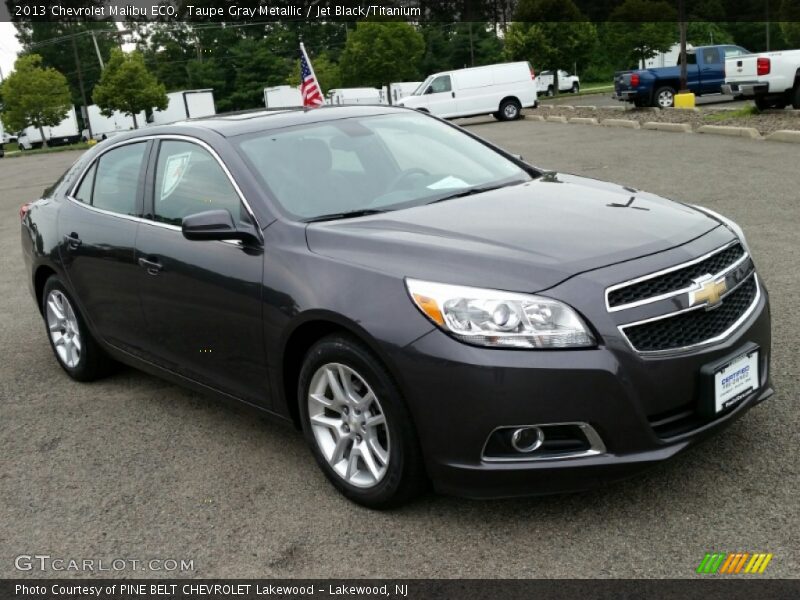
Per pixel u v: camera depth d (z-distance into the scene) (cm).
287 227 361
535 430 292
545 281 294
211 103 5844
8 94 6200
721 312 317
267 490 365
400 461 313
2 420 484
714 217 365
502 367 284
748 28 6406
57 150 5503
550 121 2594
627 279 295
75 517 359
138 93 5578
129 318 455
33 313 740
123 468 404
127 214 455
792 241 715
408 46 5347
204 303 390
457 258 310
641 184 1098
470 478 297
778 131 1372
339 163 407
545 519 316
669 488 329
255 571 304
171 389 511
